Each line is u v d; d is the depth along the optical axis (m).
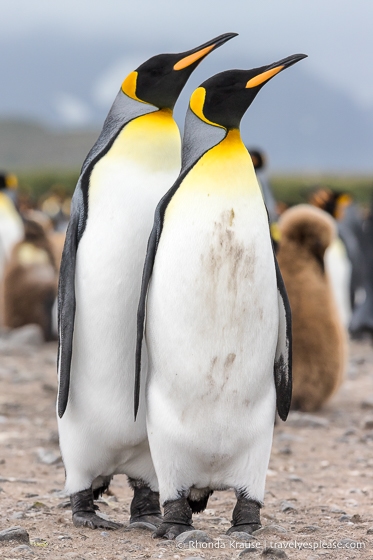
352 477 9.13
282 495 8.26
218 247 5.71
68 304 6.14
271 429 6.05
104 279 6.11
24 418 11.80
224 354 5.78
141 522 6.50
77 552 5.73
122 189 6.14
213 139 5.93
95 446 6.42
